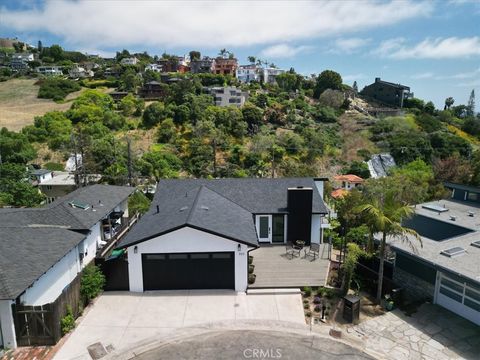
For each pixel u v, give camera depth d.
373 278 17.86
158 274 17.25
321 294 16.83
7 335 12.60
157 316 15.04
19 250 14.47
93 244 20.14
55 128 60.41
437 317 15.34
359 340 13.60
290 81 107.81
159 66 128.50
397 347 13.21
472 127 87.88
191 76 95.06
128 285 17.38
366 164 58.78
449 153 64.19
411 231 15.53
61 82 93.06
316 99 103.69
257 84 103.75
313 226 23.08
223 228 17.47
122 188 27.70
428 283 16.77
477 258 16.28
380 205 16.77
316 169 56.00
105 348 12.81
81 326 14.20
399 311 15.87
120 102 75.88
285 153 59.06
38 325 12.84
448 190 34.56
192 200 21.06
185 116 65.50
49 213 19.17
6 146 49.84
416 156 63.12
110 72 108.94
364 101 112.69
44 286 14.12
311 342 13.39
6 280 12.25
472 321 14.98
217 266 17.22
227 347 13.04
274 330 14.12
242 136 63.69
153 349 12.88
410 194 31.30
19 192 35.34
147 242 16.83
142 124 66.00
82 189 25.22
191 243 16.86
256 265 19.77
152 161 49.09
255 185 25.41
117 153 49.12
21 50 164.50
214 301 16.30
